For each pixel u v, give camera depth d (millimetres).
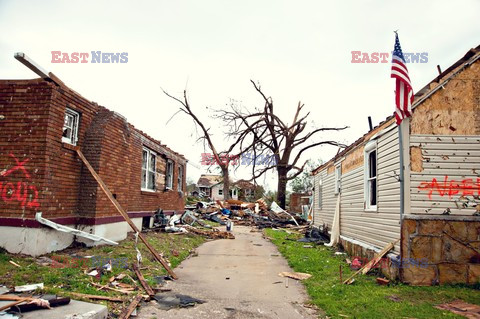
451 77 7281
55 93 7688
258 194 47656
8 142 7484
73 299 4801
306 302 5926
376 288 6605
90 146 9094
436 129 7199
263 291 6629
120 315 4672
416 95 7277
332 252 11453
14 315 3939
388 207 7883
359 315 5098
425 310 5273
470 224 6938
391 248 7508
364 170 9758
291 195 37000
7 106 7613
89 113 9312
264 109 35938
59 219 7887
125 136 10758
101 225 9094
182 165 20250
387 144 8039
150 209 14398
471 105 7223
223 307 5539
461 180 7074
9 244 7094
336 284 6953
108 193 8281
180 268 8523
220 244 13586
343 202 12312
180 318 4910
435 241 6938
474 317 4988
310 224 20328
